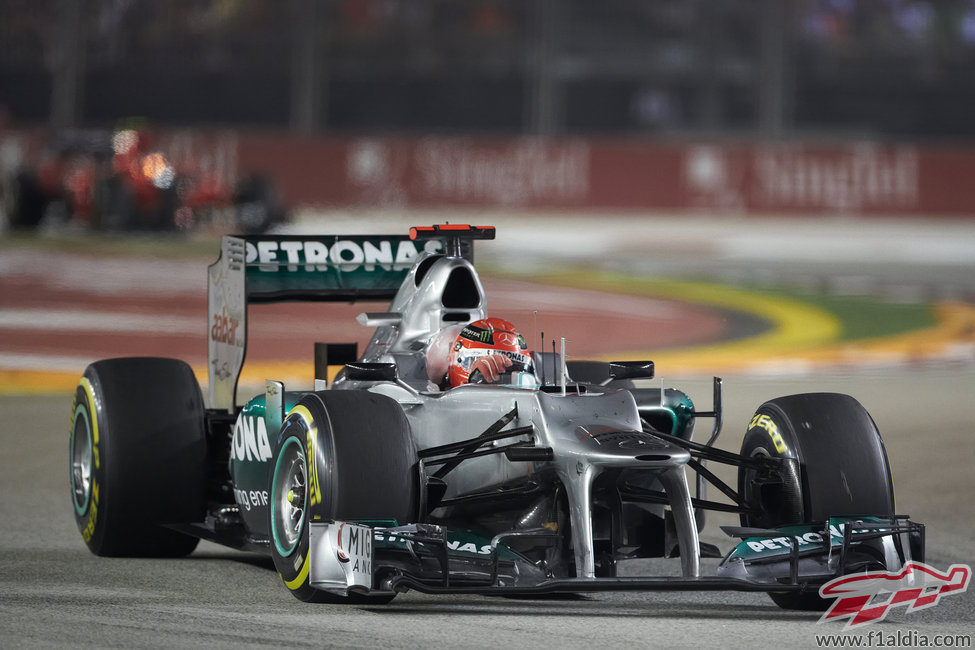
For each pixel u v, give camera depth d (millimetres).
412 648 19109
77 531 28938
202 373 50594
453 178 133125
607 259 99625
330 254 28516
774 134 147250
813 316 72688
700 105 155125
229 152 131875
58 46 152000
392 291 29078
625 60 154250
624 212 132375
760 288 84625
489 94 156250
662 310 72875
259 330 61781
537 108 149125
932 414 45188
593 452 20547
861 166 130625
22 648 19047
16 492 32688
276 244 28266
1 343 57250
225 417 26844
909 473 36156
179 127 157500
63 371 51125
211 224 105938
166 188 101875
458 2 155625
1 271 83500
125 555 26375
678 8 154000
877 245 112375
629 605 22422
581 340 60969
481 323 24078
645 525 23266
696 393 48281
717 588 20062
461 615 21297
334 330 62094
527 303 73625
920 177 130250
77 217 105938
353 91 157500
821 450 22344
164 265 88250
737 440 40344
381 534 20469
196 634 19938
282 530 22562
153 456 25859
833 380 52281
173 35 157625
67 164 107562
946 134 150250
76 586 23516
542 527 21938
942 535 29188
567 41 154125
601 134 156625
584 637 19906
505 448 21422
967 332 67750
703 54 153875
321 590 21344
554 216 132125
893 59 151250
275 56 156375
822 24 151375
